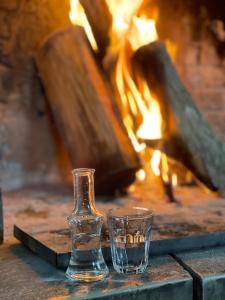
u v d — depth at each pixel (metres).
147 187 1.32
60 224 0.96
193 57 1.50
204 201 1.21
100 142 1.19
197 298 0.71
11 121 1.33
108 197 1.23
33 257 0.80
